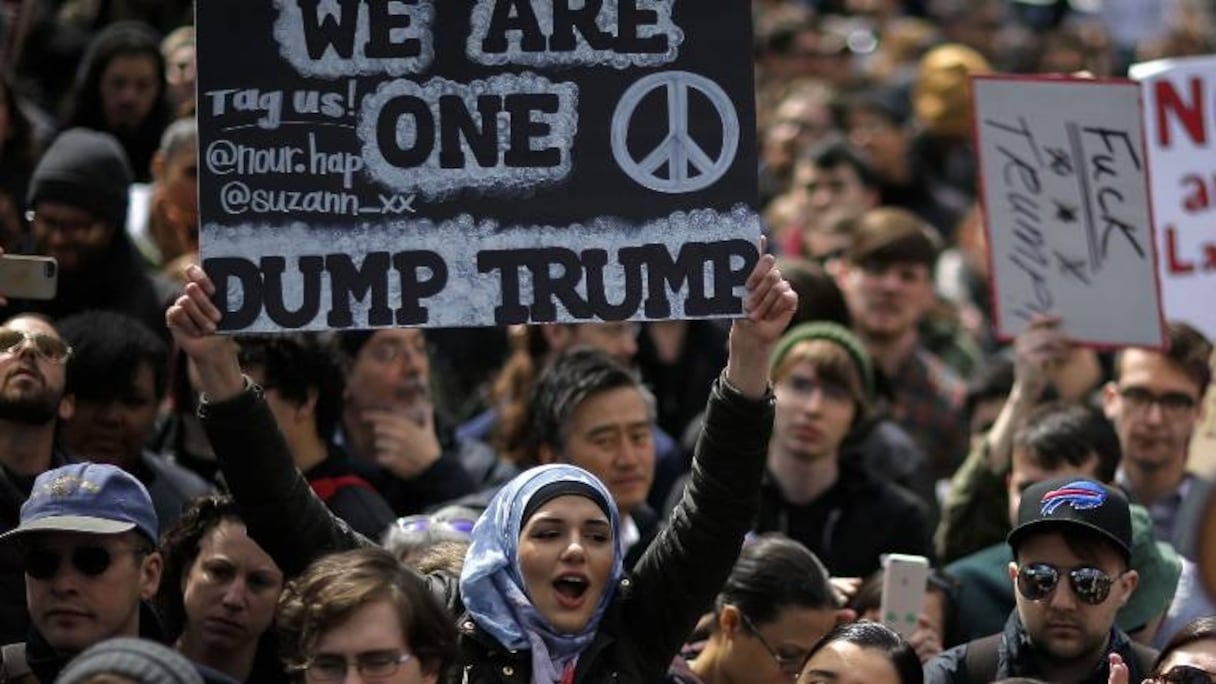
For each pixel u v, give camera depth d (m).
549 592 11.96
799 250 24.42
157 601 13.79
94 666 10.06
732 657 14.20
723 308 12.09
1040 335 17.28
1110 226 17.34
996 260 17.41
